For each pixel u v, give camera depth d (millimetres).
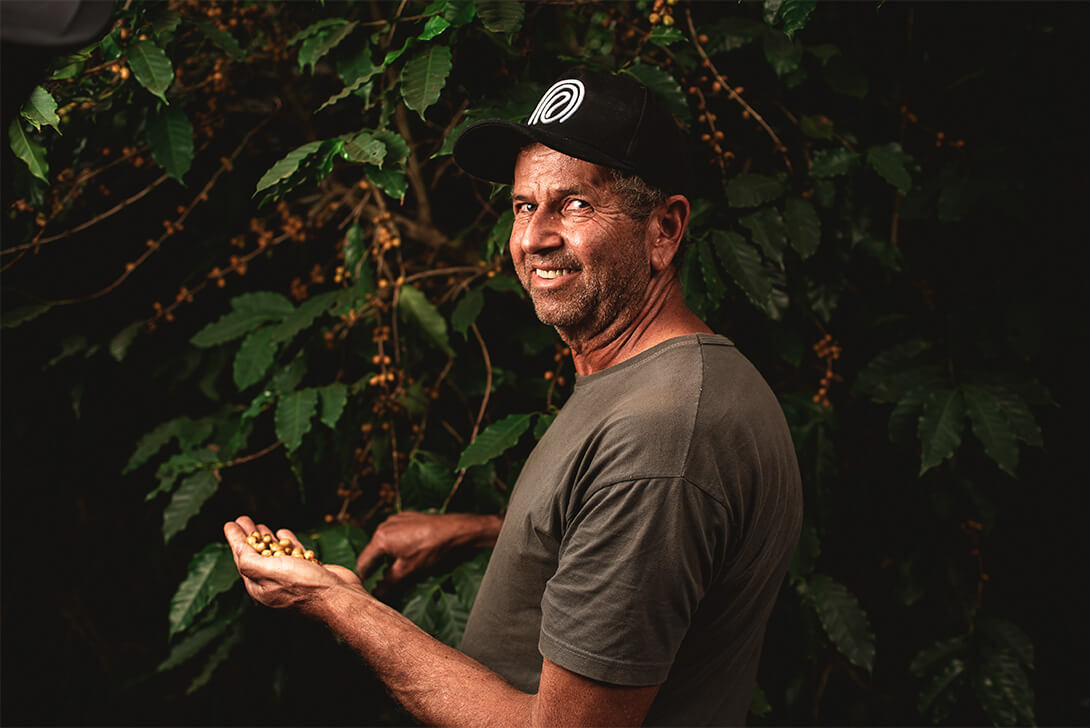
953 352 1599
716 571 869
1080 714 1761
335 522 1596
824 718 1869
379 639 948
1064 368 1688
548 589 859
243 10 1618
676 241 986
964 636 1641
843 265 1605
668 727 966
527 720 862
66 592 2311
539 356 1820
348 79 1396
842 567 1818
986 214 1670
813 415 1566
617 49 1550
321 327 1715
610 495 821
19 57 655
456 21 1218
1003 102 1661
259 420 1827
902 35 1649
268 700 2152
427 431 1759
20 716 2287
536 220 929
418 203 1852
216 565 1502
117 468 2166
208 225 1983
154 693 2334
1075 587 1776
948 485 1681
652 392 870
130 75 1413
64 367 1956
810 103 1639
